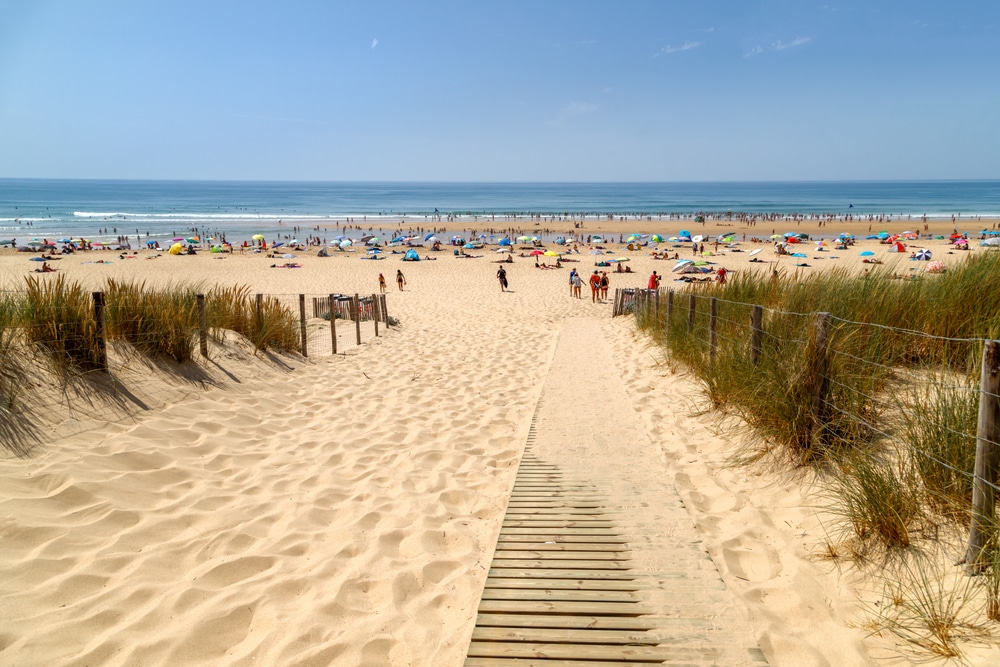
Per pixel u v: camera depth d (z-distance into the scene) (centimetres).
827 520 361
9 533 323
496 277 2861
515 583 317
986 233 4650
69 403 486
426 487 464
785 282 858
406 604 311
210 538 360
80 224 6406
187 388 617
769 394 477
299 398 715
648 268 3120
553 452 526
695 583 313
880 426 424
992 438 273
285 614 296
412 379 838
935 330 516
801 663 255
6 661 243
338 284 2616
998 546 269
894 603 282
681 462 494
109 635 269
